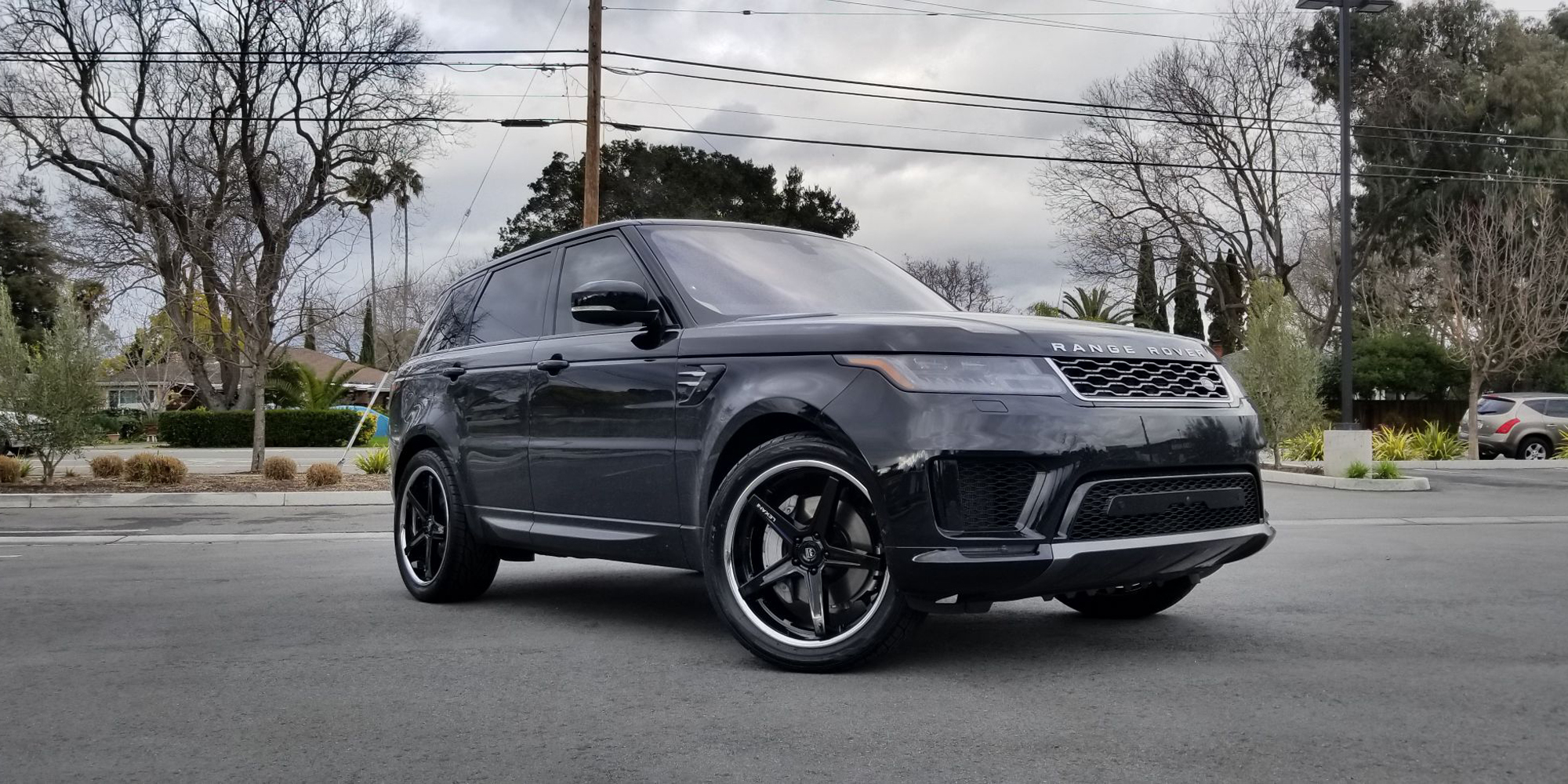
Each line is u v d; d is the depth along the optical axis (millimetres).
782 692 3756
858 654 3924
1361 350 32375
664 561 4594
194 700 3781
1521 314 25984
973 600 3758
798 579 4137
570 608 5672
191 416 31156
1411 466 20906
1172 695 3639
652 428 4590
